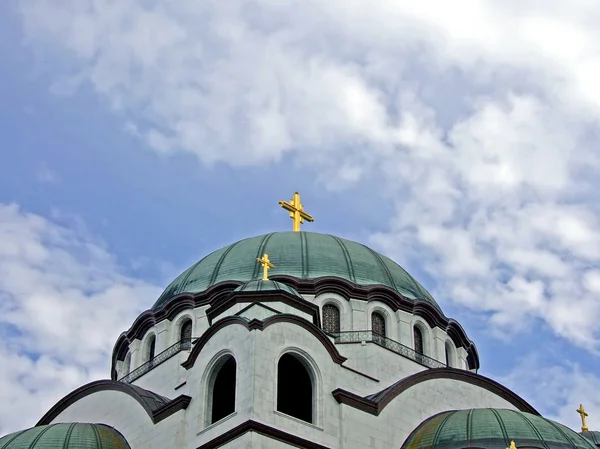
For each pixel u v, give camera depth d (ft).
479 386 170.40
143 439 153.17
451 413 153.89
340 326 175.32
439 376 165.78
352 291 178.50
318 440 142.10
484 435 143.23
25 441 151.74
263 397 139.13
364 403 150.61
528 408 173.88
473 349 195.72
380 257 195.11
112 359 196.65
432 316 184.03
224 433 137.69
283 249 187.83
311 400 147.64
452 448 143.23
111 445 153.99
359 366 168.96
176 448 145.18
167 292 192.95
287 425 139.74
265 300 155.22
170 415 149.89
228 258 189.47
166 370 172.45
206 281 185.78
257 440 134.72
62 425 157.38
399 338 177.06
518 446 139.54
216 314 158.92
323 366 150.20
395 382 168.35
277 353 144.97
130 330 189.37
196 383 150.00
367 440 147.84
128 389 162.61
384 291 180.14
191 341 174.70
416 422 156.66
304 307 157.99
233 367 151.43
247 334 144.77
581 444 144.46
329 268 183.42
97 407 167.02
